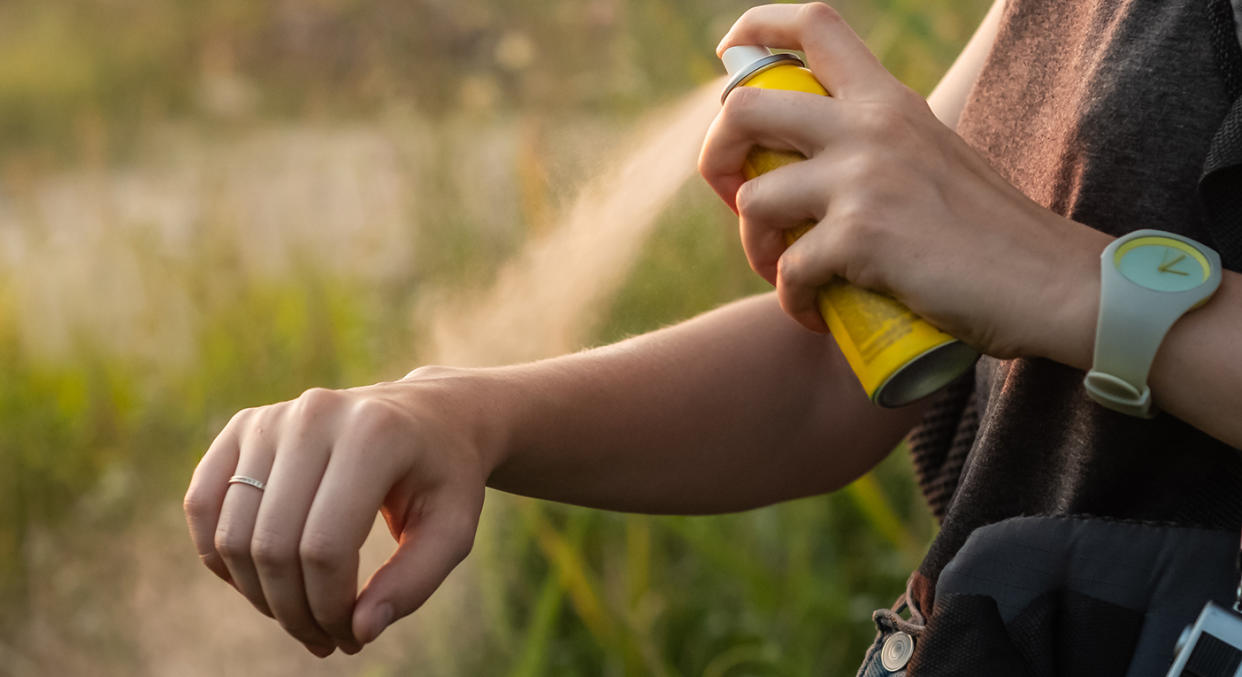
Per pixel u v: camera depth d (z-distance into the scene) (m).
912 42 2.50
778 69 1.09
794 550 2.20
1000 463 1.12
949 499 1.22
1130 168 1.07
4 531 3.25
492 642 2.32
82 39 9.91
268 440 1.02
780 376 1.21
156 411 3.67
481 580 2.36
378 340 3.53
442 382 1.08
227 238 4.46
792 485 1.24
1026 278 1.02
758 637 2.20
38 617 3.00
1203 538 1.04
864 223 1.03
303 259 4.21
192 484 1.02
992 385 1.15
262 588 1.01
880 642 1.14
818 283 1.05
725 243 2.63
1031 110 1.14
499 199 3.42
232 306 4.05
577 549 2.21
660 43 3.06
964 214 1.03
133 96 8.72
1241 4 1.04
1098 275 1.02
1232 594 1.03
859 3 3.15
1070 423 1.09
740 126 1.07
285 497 1.00
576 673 2.18
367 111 7.23
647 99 2.97
